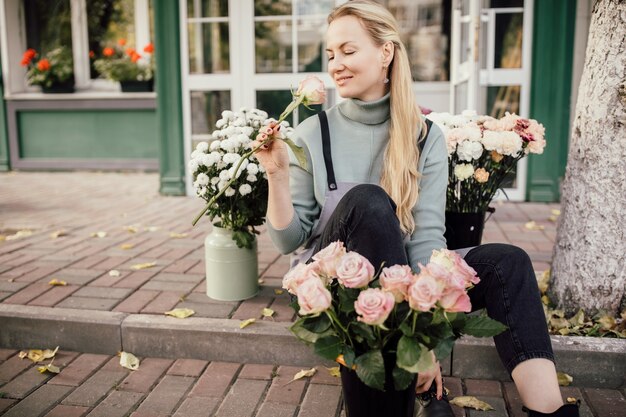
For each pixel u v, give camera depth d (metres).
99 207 5.25
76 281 3.01
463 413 1.99
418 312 1.34
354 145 1.93
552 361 1.60
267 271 3.21
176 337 2.41
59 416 1.99
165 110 5.64
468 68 4.26
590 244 2.39
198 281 3.02
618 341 2.20
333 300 1.43
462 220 2.60
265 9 5.34
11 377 2.26
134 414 2.00
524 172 5.26
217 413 2.00
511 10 4.98
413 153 1.86
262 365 2.36
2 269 3.24
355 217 1.61
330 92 5.38
